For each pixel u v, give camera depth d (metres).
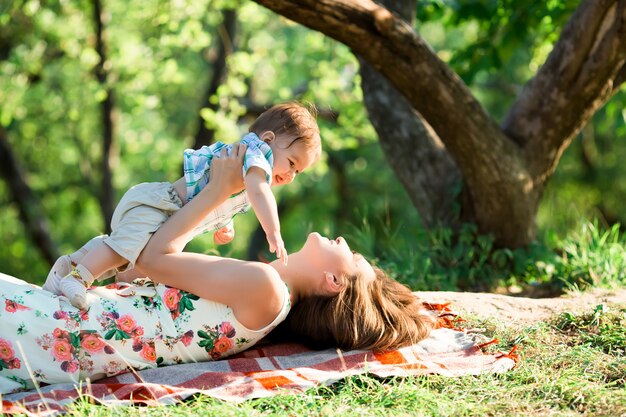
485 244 6.88
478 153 6.53
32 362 3.79
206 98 13.81
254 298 4.00
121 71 13.05
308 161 4.08
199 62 16.72
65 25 13.38
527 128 6.81
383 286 4.47
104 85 12.99
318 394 3.88
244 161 3.92
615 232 7.08
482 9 8.20
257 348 4.36
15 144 18.17
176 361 4.08
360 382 3.99
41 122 16.78
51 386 3.80
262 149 3.96
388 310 4.35
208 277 3.99
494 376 4.10
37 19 12.97
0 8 12.09
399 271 6.81
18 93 13.23
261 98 16.31
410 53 6.02
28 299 3.84
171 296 4.06
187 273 3.99
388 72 6.16
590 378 4.02
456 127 6.41
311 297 4.36
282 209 20.23
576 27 6.43
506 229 6.91
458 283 6.82
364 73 7.73
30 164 19.42
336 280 4.32
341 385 3.95
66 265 4.04
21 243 20.56
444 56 14.37
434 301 5.18
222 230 4.46
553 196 18.36
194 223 3.98
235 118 12.88
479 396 3.84
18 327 3.77
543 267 6.71
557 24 8.06
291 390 3.79
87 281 3.93
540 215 17.64
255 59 12.88
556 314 4.86
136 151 16.73
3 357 3.75
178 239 3.98
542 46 10.66
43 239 16.17
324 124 13.61
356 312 4.27
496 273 6.86
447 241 7.01
